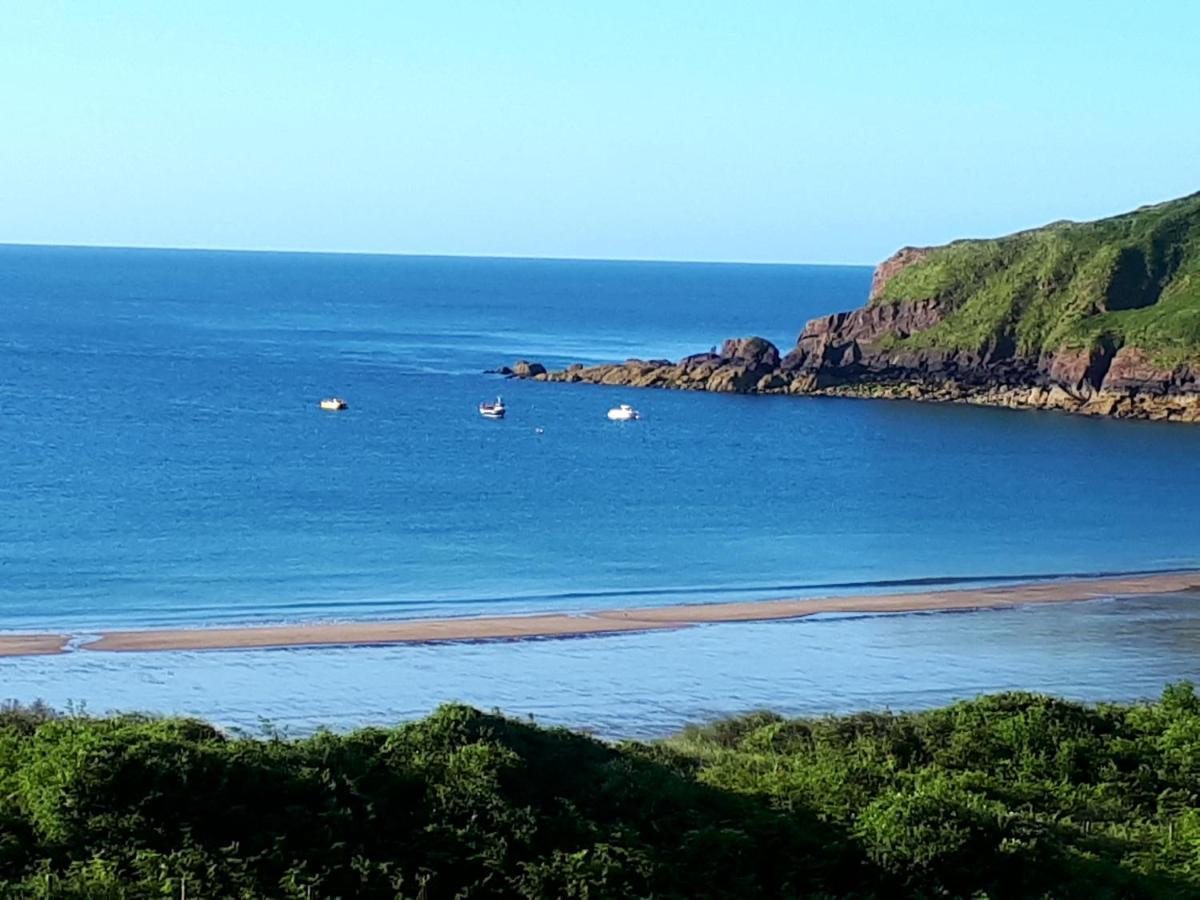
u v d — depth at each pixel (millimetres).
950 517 92188
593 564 73250
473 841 22766
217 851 21781
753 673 51812
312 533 78875
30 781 22797
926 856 23906
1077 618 63531
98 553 71312
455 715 26250
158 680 48562
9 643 53406
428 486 97188
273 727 39062
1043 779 29719
